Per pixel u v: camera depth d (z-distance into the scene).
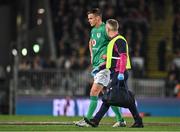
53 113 71.44
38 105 72.00
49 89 73.44
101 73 40.50
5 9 89.94
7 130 35.75
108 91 38.94
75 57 84.44
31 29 90.00
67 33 90.19
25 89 72.88
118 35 39.66
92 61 41.41
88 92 72.69
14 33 89.62
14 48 74.69
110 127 39.16
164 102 74.06
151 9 99.50
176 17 94.62
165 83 75.81
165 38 94.69
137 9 94.81
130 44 88.38
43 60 81.50
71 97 70.69
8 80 74.94
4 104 73.19
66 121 47.59
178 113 74.19
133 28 91.38
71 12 92.56
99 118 39.00
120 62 38.88
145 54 91.94
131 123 45.09
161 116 69.81
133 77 79.06
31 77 73.44
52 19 93.81
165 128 38.84
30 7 91.56
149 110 73.75
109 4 93.31
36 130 35.78
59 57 88.19
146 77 82.69
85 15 92.31
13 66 75.50
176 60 88.56
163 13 100.31
